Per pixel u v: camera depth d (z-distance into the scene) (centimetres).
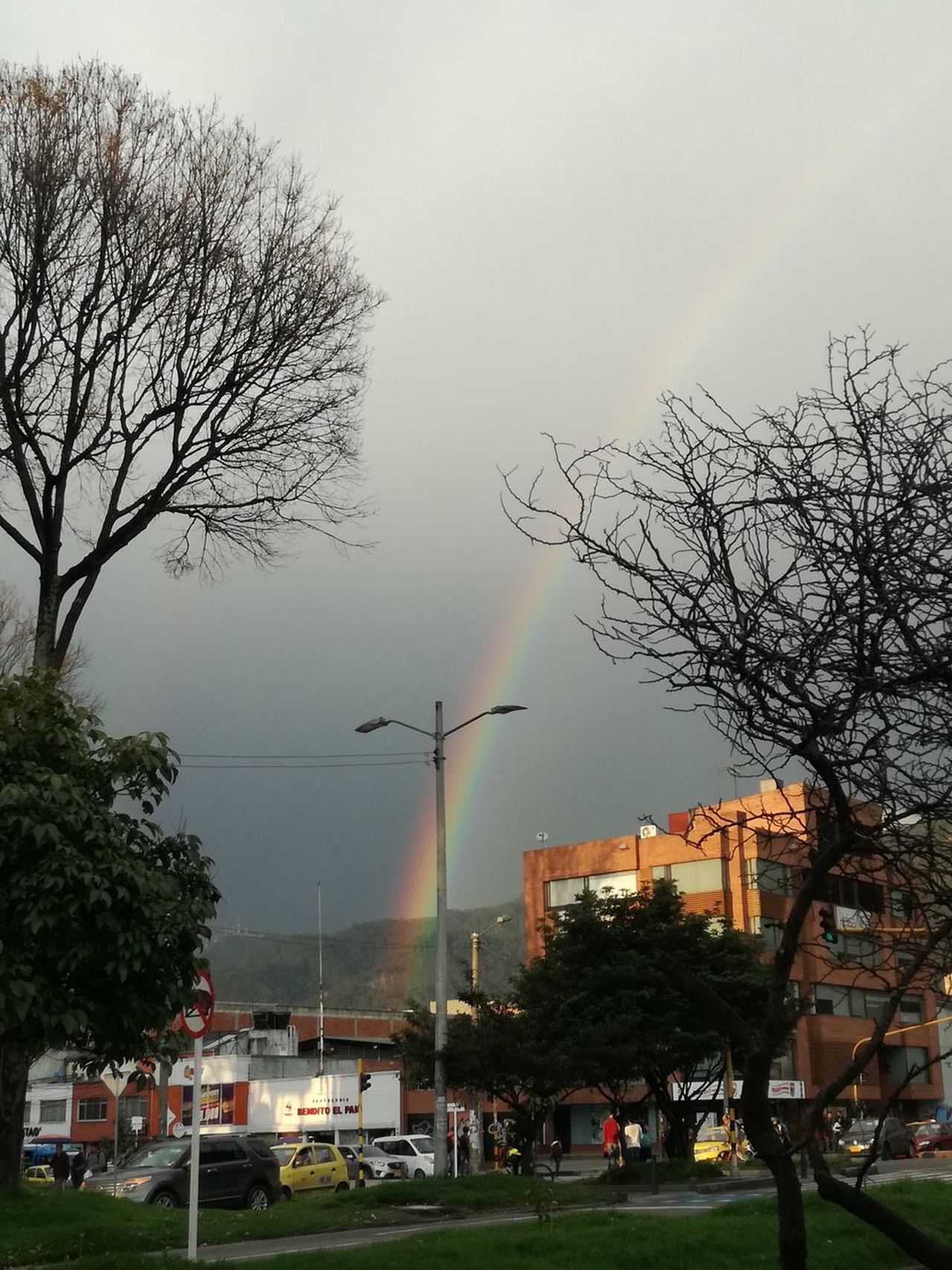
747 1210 1530
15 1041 926
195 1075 1311
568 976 3153
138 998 909
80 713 959
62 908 859
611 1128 3478
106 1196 2064
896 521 407
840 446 443
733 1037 438
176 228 2073
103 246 2041
